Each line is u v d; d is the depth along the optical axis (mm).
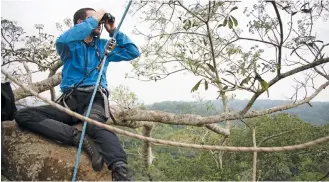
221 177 15297
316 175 15695
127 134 2418
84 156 3406
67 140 3393
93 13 3865
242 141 17219
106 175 3322
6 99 3254
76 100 3504
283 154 18062
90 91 3523
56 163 3320
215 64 5223
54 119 3510
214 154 17031
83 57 3604
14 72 6316
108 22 3852
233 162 17578
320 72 4551
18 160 3395
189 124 5758
